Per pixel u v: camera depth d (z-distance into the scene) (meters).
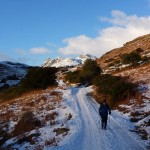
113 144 17.02
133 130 20.47
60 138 19.47
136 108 26.16
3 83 79.12
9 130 26.08
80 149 16.38
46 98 34.56
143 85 33.00
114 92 30.11
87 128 21.14
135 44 89.62
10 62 154.50
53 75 45.47
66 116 26.14
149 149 16.00
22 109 31.70
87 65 54.31
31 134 21.98
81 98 34.50
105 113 20.56
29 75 45.16
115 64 66.88
